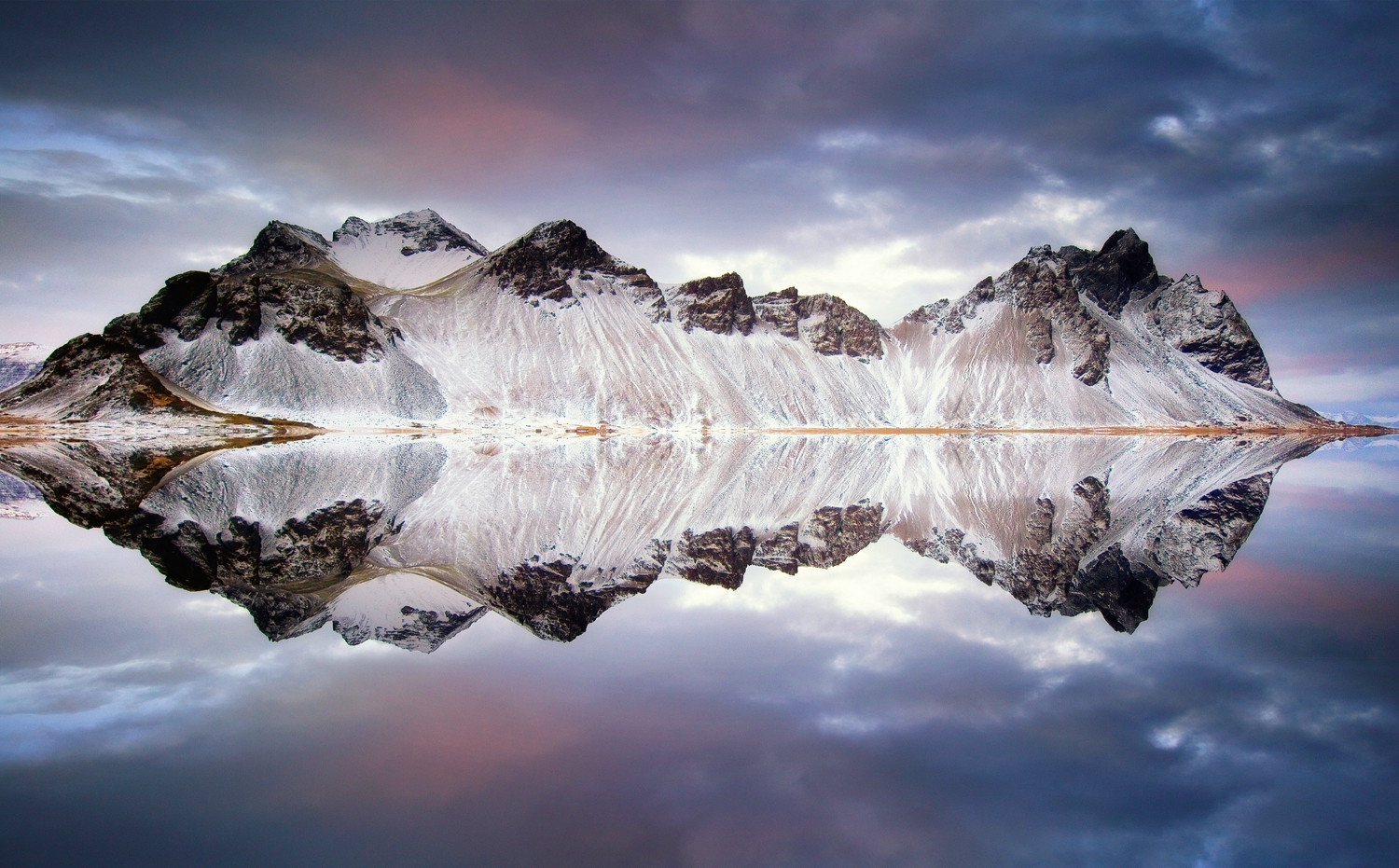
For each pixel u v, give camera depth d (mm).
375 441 153500
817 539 50406
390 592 33750
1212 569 39250
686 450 146625
